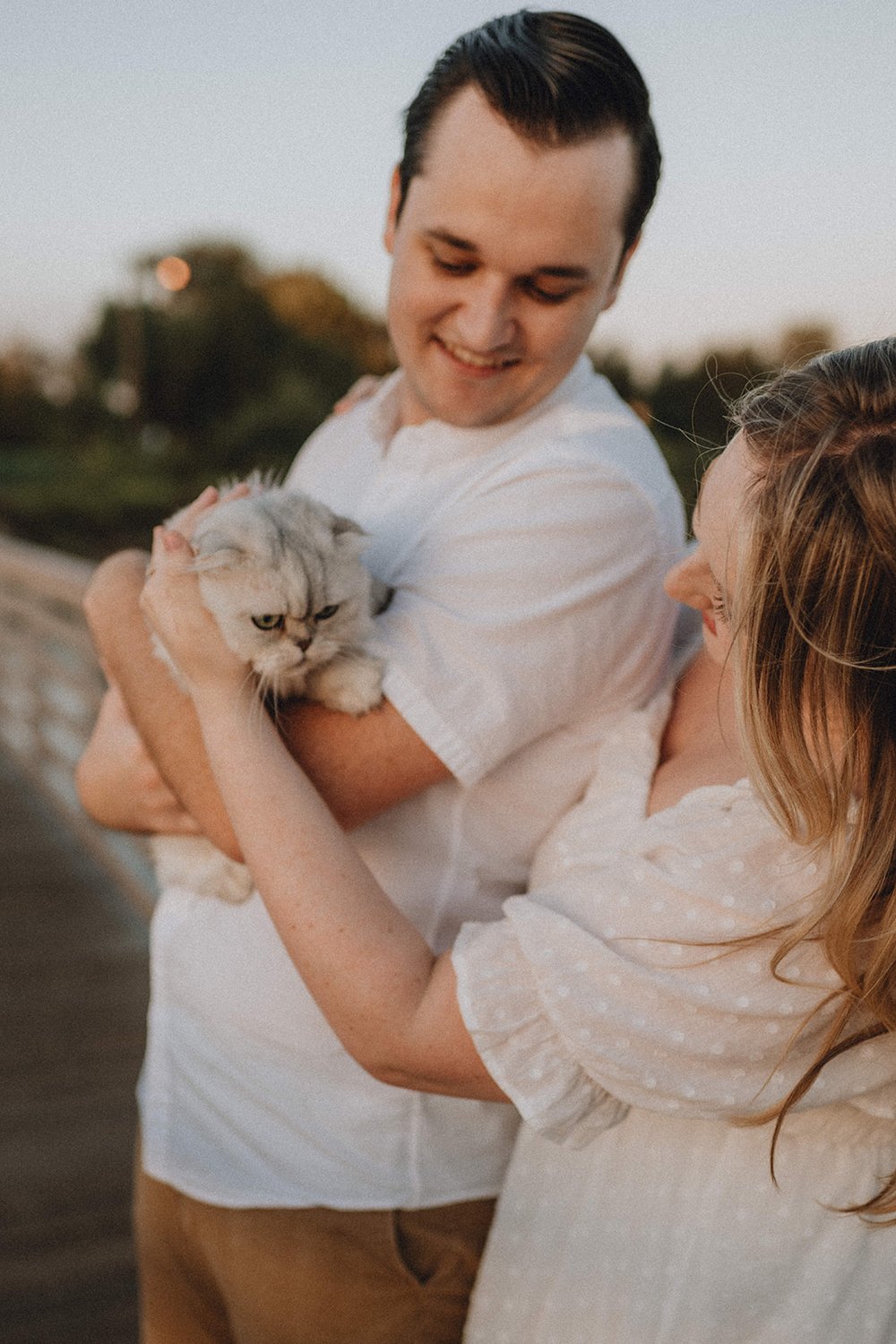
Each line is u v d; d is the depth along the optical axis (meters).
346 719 1.24
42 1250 2.68
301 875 1.08
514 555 1.24
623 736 1.28
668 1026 0.97
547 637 1.22
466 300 1.25
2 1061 3.53
